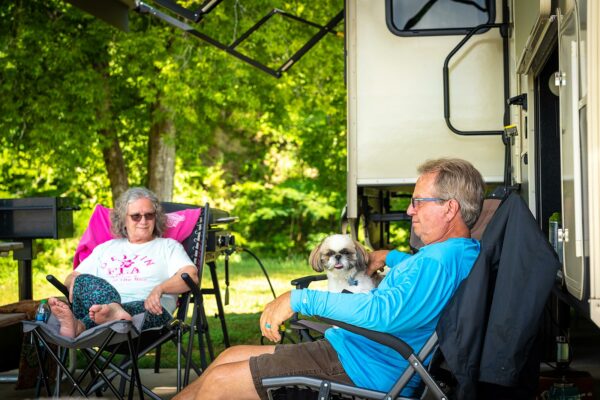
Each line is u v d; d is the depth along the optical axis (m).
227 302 4.92
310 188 18.12
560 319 4.25
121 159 13.94
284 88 13.38
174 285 4.01
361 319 2.50
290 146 18.80
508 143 4.66
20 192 16.22
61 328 3.46
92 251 4.39
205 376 3.08
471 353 2.38
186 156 13.76
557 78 2.98
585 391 3.62
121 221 4.31
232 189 18.53
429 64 5.27
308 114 17.31
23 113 12.36
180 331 3.75
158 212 4.35
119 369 3.63
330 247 4.28
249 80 13.11
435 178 2.73
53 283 4.11
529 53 3.79
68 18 12.14
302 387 2.66
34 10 12.17
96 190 16.50
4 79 12.04
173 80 11.67
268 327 2.64
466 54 5.21
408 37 5.28
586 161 2.53
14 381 4.97
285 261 15.99
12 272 12.12
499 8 5.21
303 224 18.42
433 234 2.74
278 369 2.70
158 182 13.72
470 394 2.38
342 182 17.84
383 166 5.28
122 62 12.30
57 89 12.11
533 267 2.38
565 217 2.95
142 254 4.24
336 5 12.51
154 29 11.80
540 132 4.16
